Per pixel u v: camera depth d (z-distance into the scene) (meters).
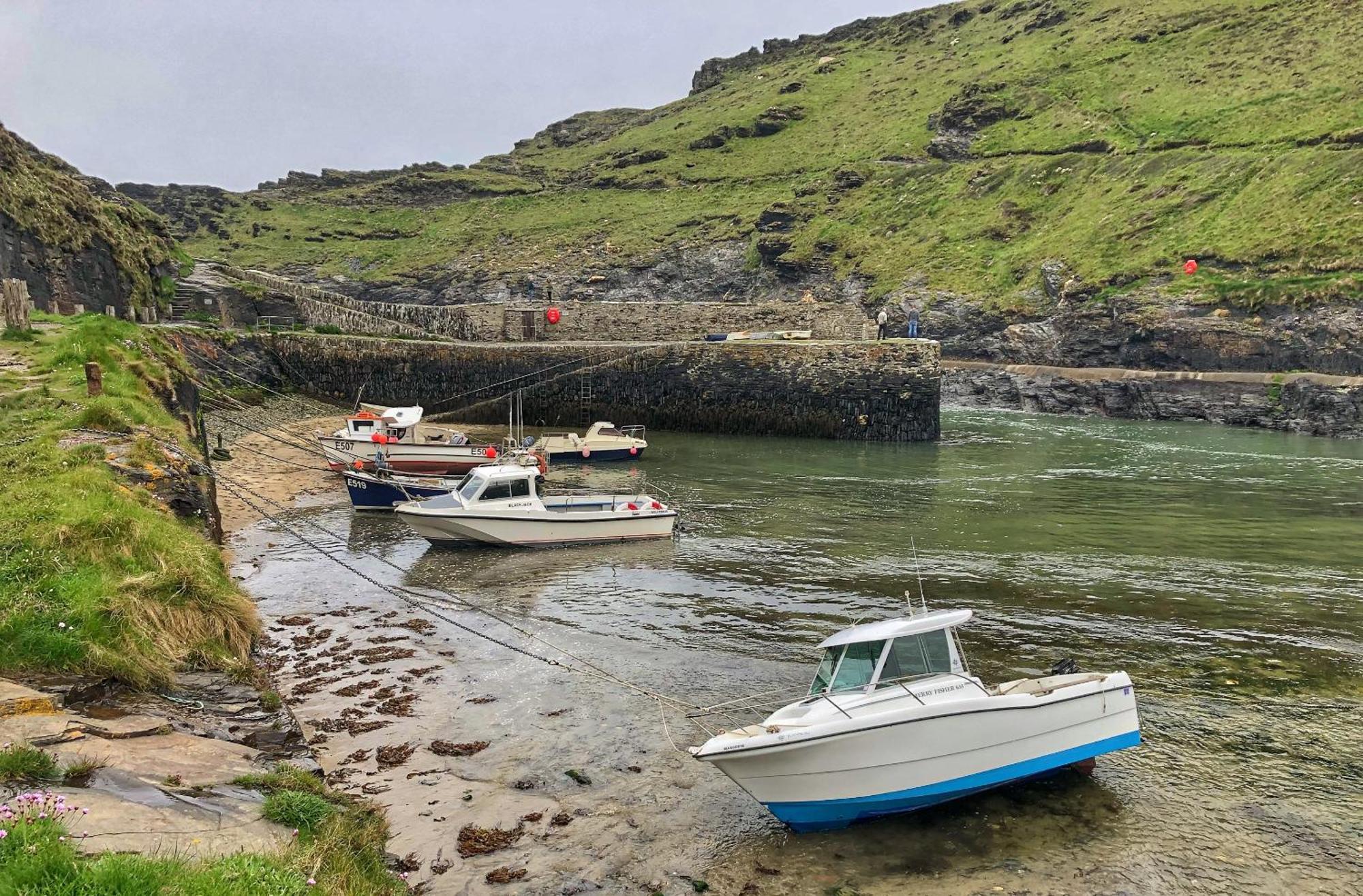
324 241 124.06
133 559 10.77
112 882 4.50
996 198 83.50
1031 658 13.16
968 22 147.12
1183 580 17.45
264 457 30.84
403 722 10.91
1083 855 8.20
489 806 8.93
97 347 22.56
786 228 96.38
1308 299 47.47
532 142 180.88
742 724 10.98
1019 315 64.06
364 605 15.80
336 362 46.25
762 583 17.48
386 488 23.81
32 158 40.97
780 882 7.79
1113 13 114.94
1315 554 19.58
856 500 26.42
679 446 39.44
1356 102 68.25
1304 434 43.16
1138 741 9.77
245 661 10.54
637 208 117.25
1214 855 8.16
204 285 48.97
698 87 182.50
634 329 50.88
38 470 13.01
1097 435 43.28
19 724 7.04
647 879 7.77
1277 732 10.68
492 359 46.12
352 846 6.86
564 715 11.22
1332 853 8.16
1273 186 59.53
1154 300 54.28
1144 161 75.00
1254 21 94.44
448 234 121.81
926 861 8.15
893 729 8.61
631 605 16.03
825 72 149.62
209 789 6.89
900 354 40.97
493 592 16.88
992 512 24.59
